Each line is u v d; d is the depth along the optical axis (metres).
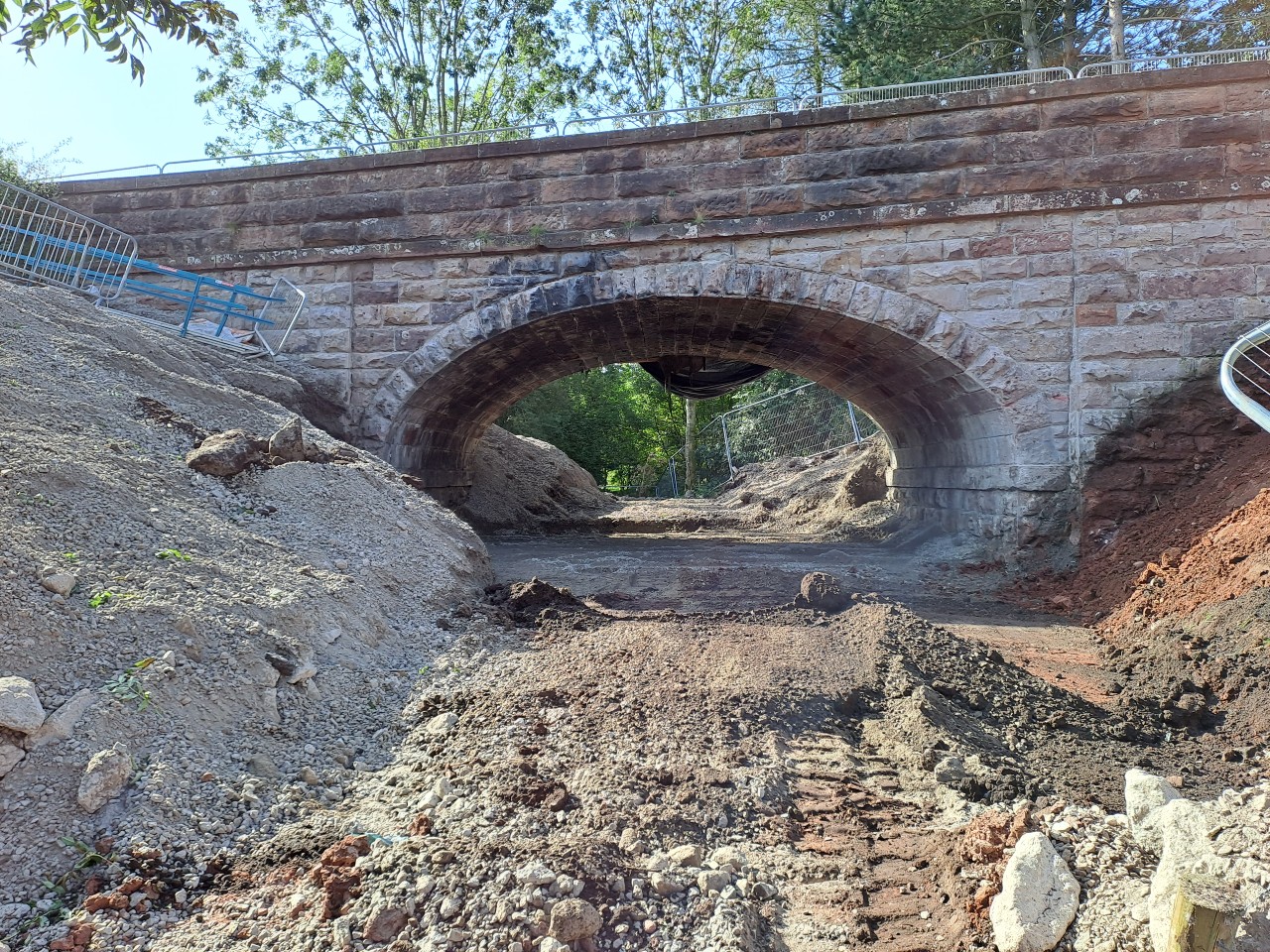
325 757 4.18
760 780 4.06
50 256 11.89
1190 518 9.35
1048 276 11.09
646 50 28.73
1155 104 10.80
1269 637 5.38
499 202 12.47
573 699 4.92
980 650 5.96
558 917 2.83
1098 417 10.91
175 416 7.38
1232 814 3.08
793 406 28.88
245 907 3.02
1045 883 2.88
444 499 16.33
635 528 19.30
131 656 4.03
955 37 22.20
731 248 11.91
